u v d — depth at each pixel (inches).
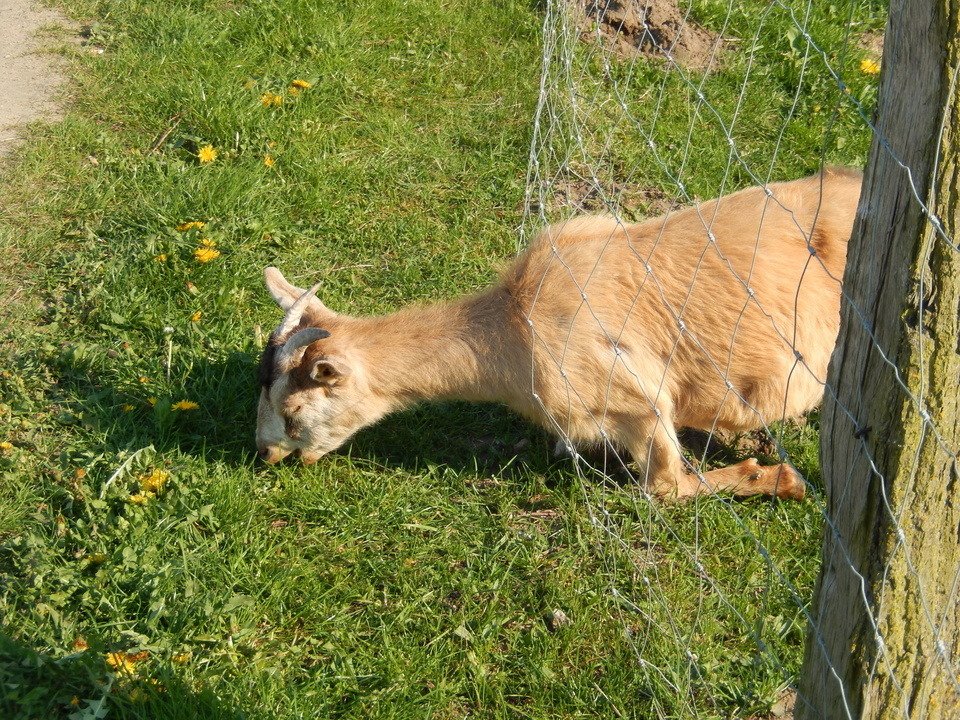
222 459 203.2
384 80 317.1
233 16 337.4
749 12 326.0
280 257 254.8
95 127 295.7
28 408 212.5
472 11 345.4
